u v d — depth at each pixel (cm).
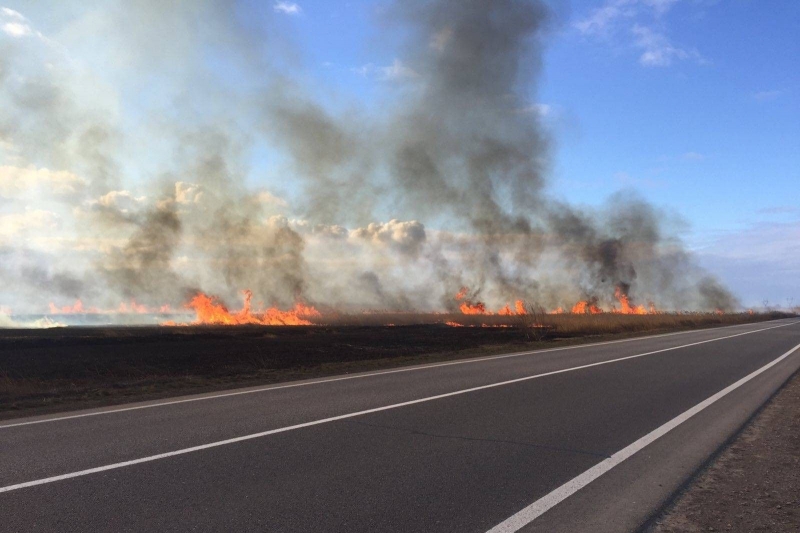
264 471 639
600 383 1341
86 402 1201
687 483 613
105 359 2120
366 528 482
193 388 1396
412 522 496
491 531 480
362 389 1259
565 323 3841
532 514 517
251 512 516
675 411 1005
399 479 613
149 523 491
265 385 1372
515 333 3506
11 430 874
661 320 4622
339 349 2528
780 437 826
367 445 756
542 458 698
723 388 1289
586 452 729
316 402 1089
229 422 906
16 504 536
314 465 664
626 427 872
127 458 695
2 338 2786
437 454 713
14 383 1512
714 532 487
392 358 2139
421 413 972
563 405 1051
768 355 2116
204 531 475
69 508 526
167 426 882
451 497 559
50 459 692
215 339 2925
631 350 2309
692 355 2088
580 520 505
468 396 1151
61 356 2200
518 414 965
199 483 597
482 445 758
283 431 838
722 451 747
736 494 582
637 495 571
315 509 525
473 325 4625
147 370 1869
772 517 520
